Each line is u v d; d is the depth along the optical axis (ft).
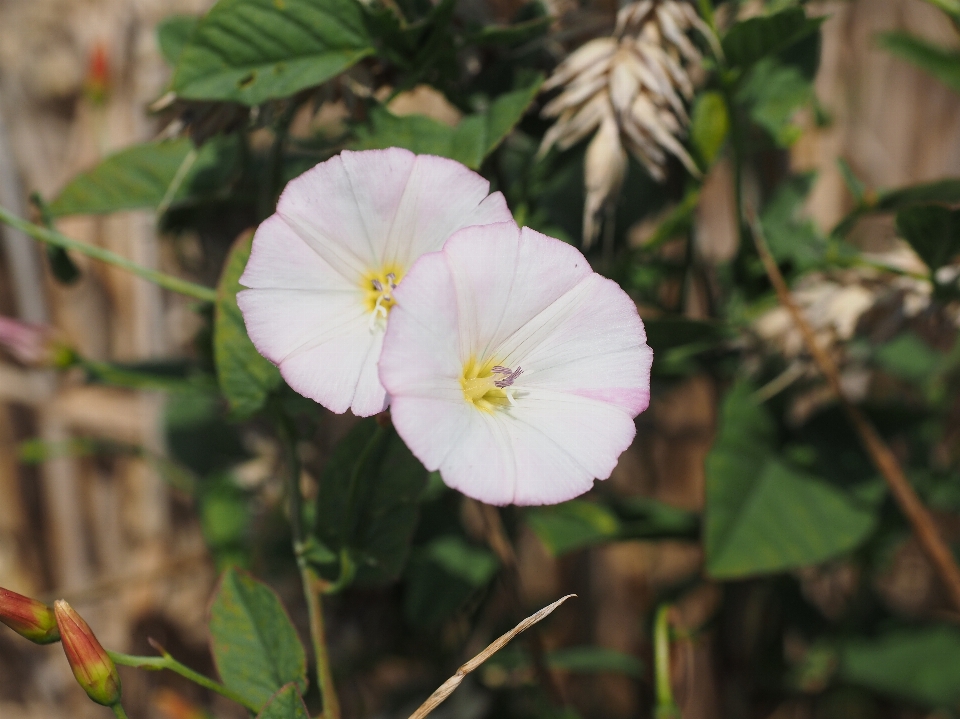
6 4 0.86
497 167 0.65
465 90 0.65
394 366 0.51
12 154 0.87
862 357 0.74
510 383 0.54
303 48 0.59
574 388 0.55
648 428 0.89
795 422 0.73
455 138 0.61
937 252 0.65
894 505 0.79
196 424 0.82
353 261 0.55
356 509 0.60
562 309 0.55
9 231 0.88
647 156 0.62
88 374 0.74
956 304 0.68
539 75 0.61
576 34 0.65
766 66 0.70
